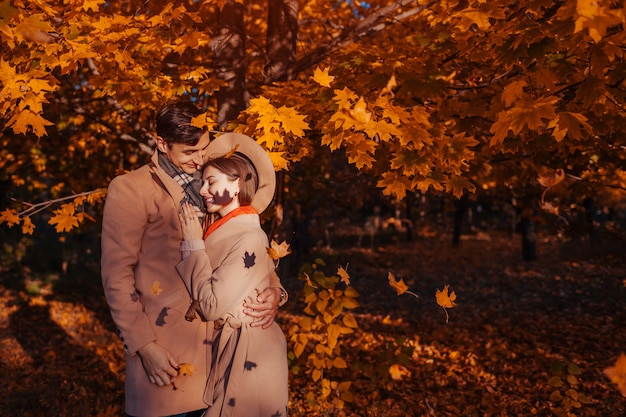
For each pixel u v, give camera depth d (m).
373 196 24.12
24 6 2.60
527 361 7.98
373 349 8.64
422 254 26.08
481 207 42.31
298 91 3.49
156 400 2.11
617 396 5.94
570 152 4.37
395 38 5.71
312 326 4.45
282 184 4.41
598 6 1.93
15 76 2.39
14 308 14.10
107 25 2.85
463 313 13.01
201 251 2.11
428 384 6.61
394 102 3.06
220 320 2.19
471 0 2.60
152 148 5.18
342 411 5.13
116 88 3.34
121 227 2.08
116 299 2.04
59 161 8.70
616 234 6.64
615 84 2.58
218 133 3.20
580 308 12.70
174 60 4.73
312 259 24.41
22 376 8.27
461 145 2.75
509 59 2.29
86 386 7.32
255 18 6.07
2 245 20.73
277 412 2.17
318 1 6.02
